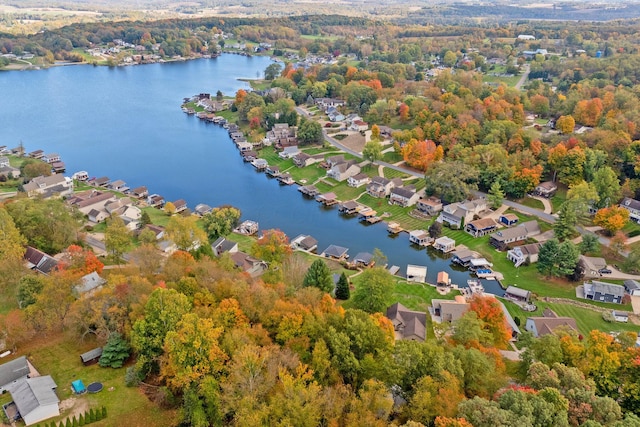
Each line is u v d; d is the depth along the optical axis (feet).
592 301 417.08
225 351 232.73
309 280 362.94
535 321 352.90
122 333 267.80
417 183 653.71
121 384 247.09
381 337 255.29
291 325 257.34
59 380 249.96
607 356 248.73
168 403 232.94
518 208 580.30
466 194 587.27
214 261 369.09
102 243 481.05
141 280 293.23
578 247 467.11
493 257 496.64
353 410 205.98
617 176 570.87
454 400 207.82
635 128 639.35
